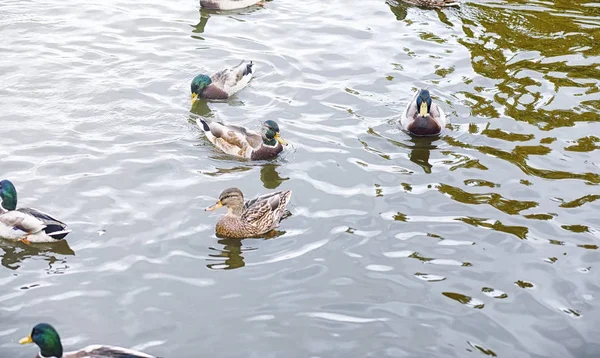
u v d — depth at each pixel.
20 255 12.46
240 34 20.25
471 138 16.08
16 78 17.55
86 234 12.94
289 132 16.27
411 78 18.28
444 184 14.58
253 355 10.61
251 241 12.96
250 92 17.72
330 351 10.73
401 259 12.59
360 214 13.70
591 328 11.23
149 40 19.70
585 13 21.45
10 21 20.09
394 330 11.12
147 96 17.30
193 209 13.71
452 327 11.20
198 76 17.17
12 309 11.28
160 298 11.60
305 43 19.88
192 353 10.59
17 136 15.56
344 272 12.27
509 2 22.03
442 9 21.66
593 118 16.81
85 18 20.59
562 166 15.12
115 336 10.85
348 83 18.11
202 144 15.82
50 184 14.16
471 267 12.42
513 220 13.55
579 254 12.73
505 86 18.00
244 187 14.44
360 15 21.39
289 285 11.97
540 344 10.93
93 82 17.62
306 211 13.78
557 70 18.69
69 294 11.62
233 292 11.79
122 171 14.68
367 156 15.49
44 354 10.10
